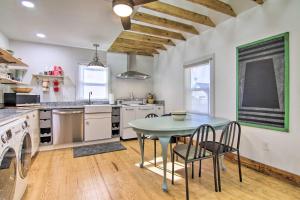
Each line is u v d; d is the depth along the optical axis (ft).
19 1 7.01
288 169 7.23
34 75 12.75
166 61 16.06
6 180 4.75
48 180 7.45
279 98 7.48
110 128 13.46
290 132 7.15
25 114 7.66
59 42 12.55
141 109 14.96
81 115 12.48
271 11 7.75
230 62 9.81
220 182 7.22
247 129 8.85
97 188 6.86
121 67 16.63
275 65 7.61
